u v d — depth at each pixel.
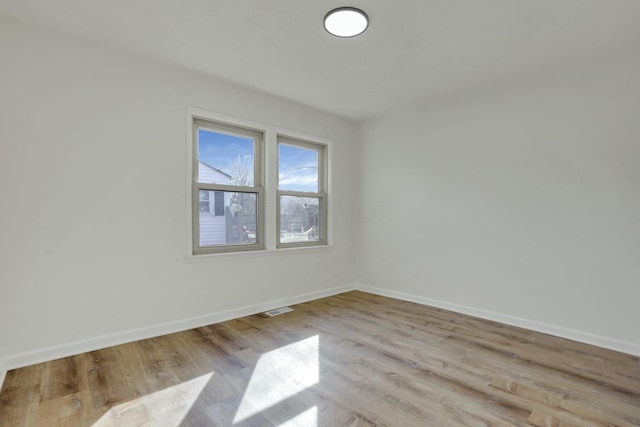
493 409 1.71
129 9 2.06
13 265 2.14
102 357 2.30
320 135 4.08
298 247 3.92
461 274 3.43
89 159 2.43
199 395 1.83
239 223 3.41
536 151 2.92
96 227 2.45
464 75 3.04
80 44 2.41
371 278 4.34
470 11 2.07
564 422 1.60
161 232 2.77
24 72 2.19
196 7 2.04
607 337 2.54
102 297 2.47
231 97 3.23
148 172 2.70
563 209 2.77
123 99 2.59
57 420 1.60
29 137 2.20
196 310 2.97
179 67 2.87
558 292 2.79
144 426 1.57
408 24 2.21
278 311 3.47
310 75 3.04
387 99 3.66
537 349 2.48
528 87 2.96
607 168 2.57
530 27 2.25
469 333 2.82
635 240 2.45
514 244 3.05
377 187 4.27
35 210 2.22
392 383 1.97
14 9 2.06
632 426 1.57
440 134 3.61
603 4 1.99
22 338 2.16
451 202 3.51
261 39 2.42
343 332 2.83
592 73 2.63
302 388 1.91
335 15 2.09
